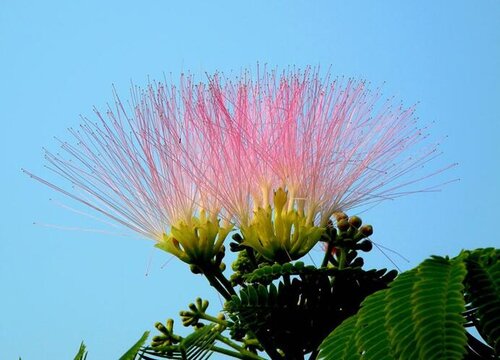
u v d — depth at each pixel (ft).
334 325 9.14
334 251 10.63
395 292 6.68
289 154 10.59
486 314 6.74
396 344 6.40
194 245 10.47
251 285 8.96
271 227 10.18
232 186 10.50
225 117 10.80
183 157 10.83
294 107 10.93
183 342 9.06
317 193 10.46
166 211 10.81
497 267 6.82
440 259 6.86
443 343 6.20
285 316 9.01
